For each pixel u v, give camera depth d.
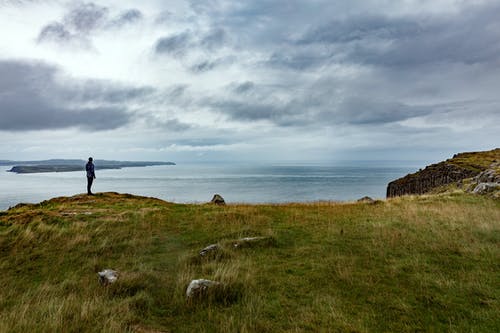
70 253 12.41
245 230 15.42
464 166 73.50
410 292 8.22
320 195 119.62
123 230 15.64
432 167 89.38
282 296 8.10
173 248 13.25
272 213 20.30
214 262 10.60
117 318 6.69
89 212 19.67
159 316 7.27
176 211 21.00
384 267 10.01
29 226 15.13
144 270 10.02
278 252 12.09
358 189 150.75
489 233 13.48
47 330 6.14
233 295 8.12
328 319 6.82
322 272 9.74
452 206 20.66
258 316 7.03
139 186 178.62
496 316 6.86
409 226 15.38
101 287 8.83
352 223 16.72
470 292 8.09
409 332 6.36
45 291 8.67
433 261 10.51
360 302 7.73
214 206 23.98
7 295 8.57
